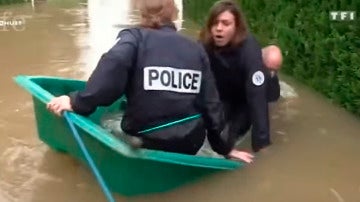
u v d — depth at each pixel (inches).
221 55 187.6
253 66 181.8
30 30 457.7
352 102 222.2
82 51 364.2
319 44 249.6
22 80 197.0
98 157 160.1
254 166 171.5
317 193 159.6
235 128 192.5
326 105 230.7
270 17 309.6
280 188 161.2
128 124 157.6
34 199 162.6
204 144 174.4
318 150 186.7
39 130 194.5
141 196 159.0
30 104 244.2
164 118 154.5
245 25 186.2
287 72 281.1
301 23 271.1
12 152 194.7
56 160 186.9
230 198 157.4
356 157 181.3
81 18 538.3
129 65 150.4
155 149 156.1
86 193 164.7
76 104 157.2
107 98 152.0
